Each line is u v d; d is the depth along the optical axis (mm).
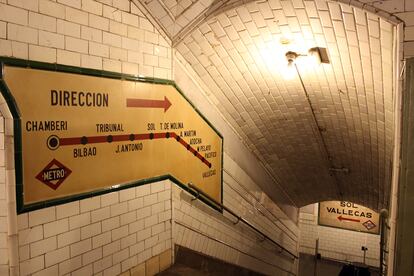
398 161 2645
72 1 2840
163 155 3840
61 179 2807
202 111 4551
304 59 3957
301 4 3139
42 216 2680
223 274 4918
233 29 3711
